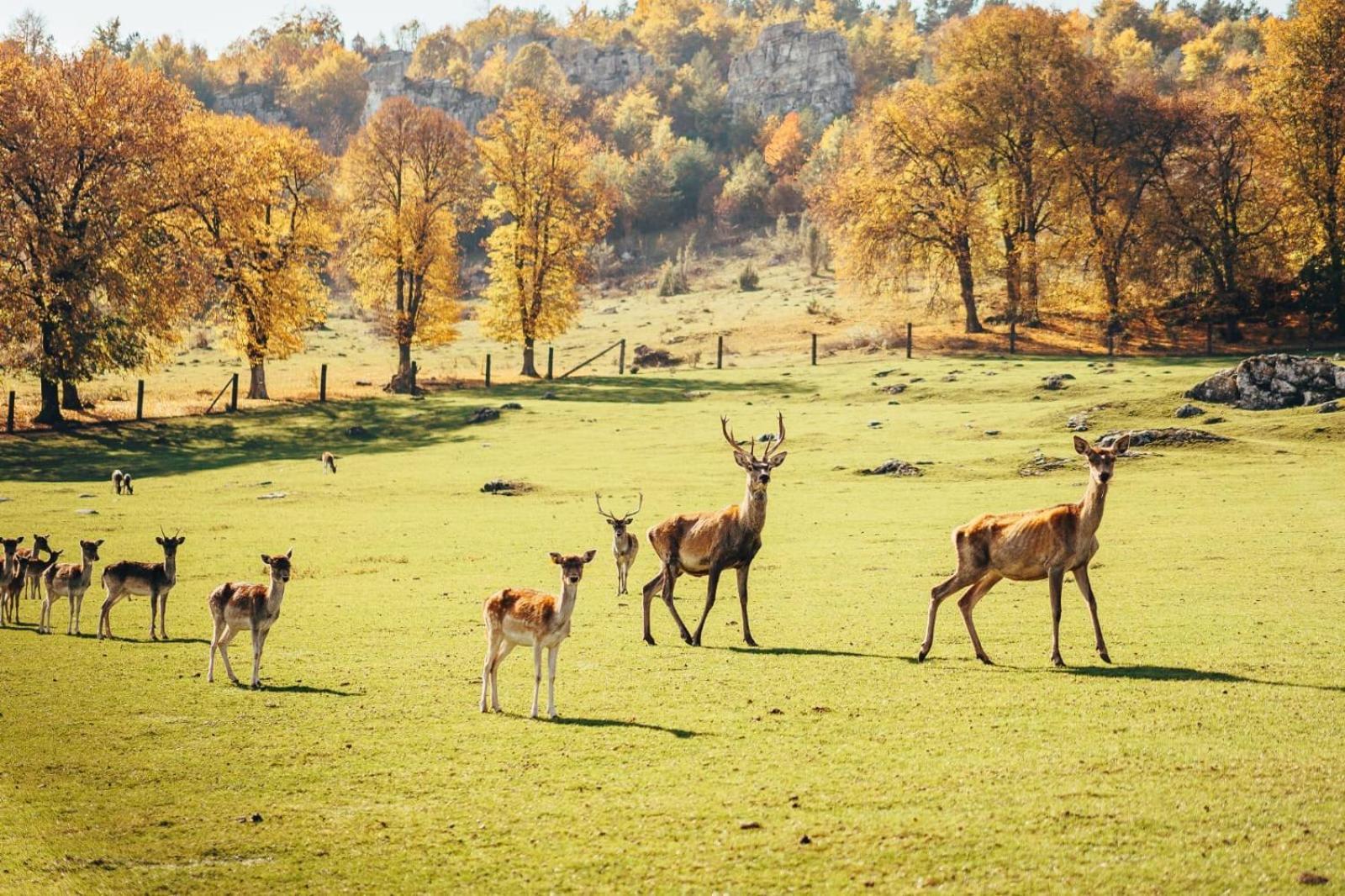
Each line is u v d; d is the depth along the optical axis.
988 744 21.25
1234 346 124.12
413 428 95.75
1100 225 132.25
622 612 37.03
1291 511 51.28
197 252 102.00
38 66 99.31
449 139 129.75
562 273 128.88
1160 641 29.73
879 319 151.25
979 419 83.81
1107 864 15.68
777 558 45.59
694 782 19.78
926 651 28.88
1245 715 22.42
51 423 94.31
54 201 97.25
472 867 16.69
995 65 140.50
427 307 126.94
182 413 101.56
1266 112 128.88
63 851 17.77
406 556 48.12
